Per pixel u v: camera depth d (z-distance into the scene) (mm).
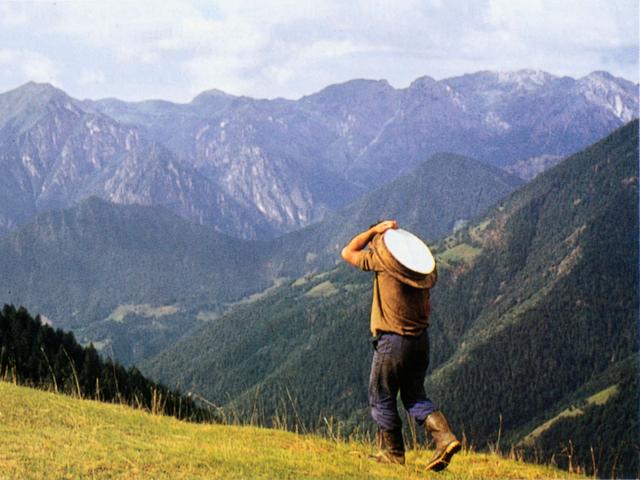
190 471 8656
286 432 10828
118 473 8453
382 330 8922
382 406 9234
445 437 8945
